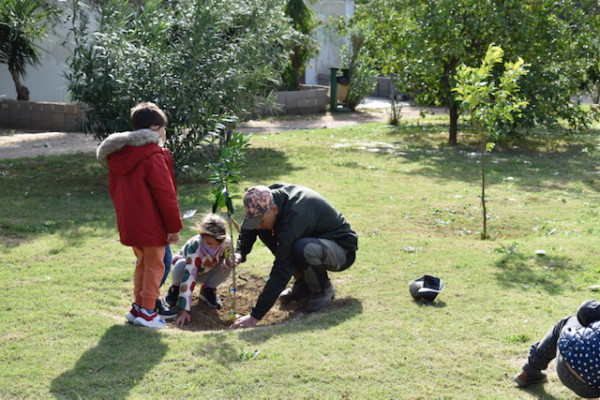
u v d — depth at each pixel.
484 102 7.82
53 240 7.43
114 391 4.03
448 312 5.32
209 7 10.98
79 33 10.42
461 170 12.49
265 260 6.79
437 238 7.75
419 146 15.62
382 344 4.69
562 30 15.02
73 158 13.12
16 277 6.14
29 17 12.05
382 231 8.10
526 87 14.58
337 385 4.11
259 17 12.36
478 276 6.23
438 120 21.05
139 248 5.00
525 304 5.50
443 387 4.10
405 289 5.89
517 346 4.68
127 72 9.96
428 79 15.44
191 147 10.55
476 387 4.11
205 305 5.79
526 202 9.79
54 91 20.47
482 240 7.73
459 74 7.79
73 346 4.64
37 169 11.86
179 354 4.54
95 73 9.91
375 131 18.25
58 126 17.56
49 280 6.07
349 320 5.16
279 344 4.70
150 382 4.15
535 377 4.12
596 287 5.84
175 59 10.38
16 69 18.25
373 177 11.68
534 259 6.80
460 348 4.63
